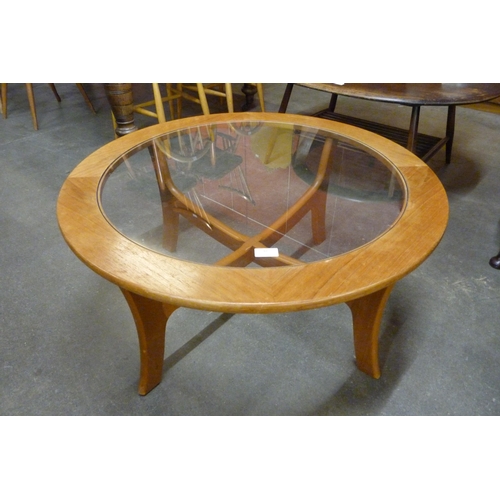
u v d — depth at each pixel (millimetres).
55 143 2529
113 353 1220
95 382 1140
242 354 1217
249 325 1310
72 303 1381
